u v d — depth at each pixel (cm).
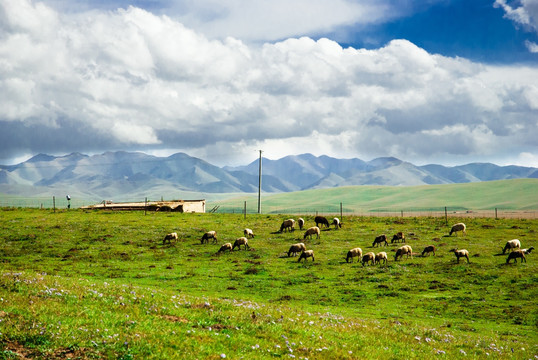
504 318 3434
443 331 2692
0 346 1248
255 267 5294
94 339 1381
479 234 7306
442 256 5759
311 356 1558
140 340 1416
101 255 5903
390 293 4206
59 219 8556
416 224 8462
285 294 4088
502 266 5141
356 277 4856
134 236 7194
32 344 1284
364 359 1627
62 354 1264
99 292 2108
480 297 4044
